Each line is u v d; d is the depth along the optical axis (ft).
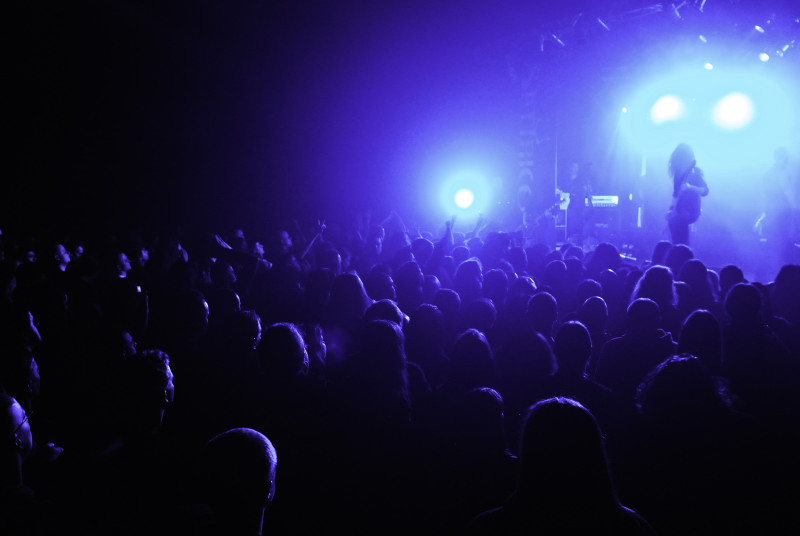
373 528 7.81
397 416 8.26
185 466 6.59
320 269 14.26
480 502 7.45
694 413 7.47
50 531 5.46
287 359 8.27
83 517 5.71
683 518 7.35
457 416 7.73
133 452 6.46
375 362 8.41
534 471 5.02
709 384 7.62
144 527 5.55
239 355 9.30
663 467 7.54
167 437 7.23
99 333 10.97
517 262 21.18
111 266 16.43
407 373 9.01
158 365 6.72
